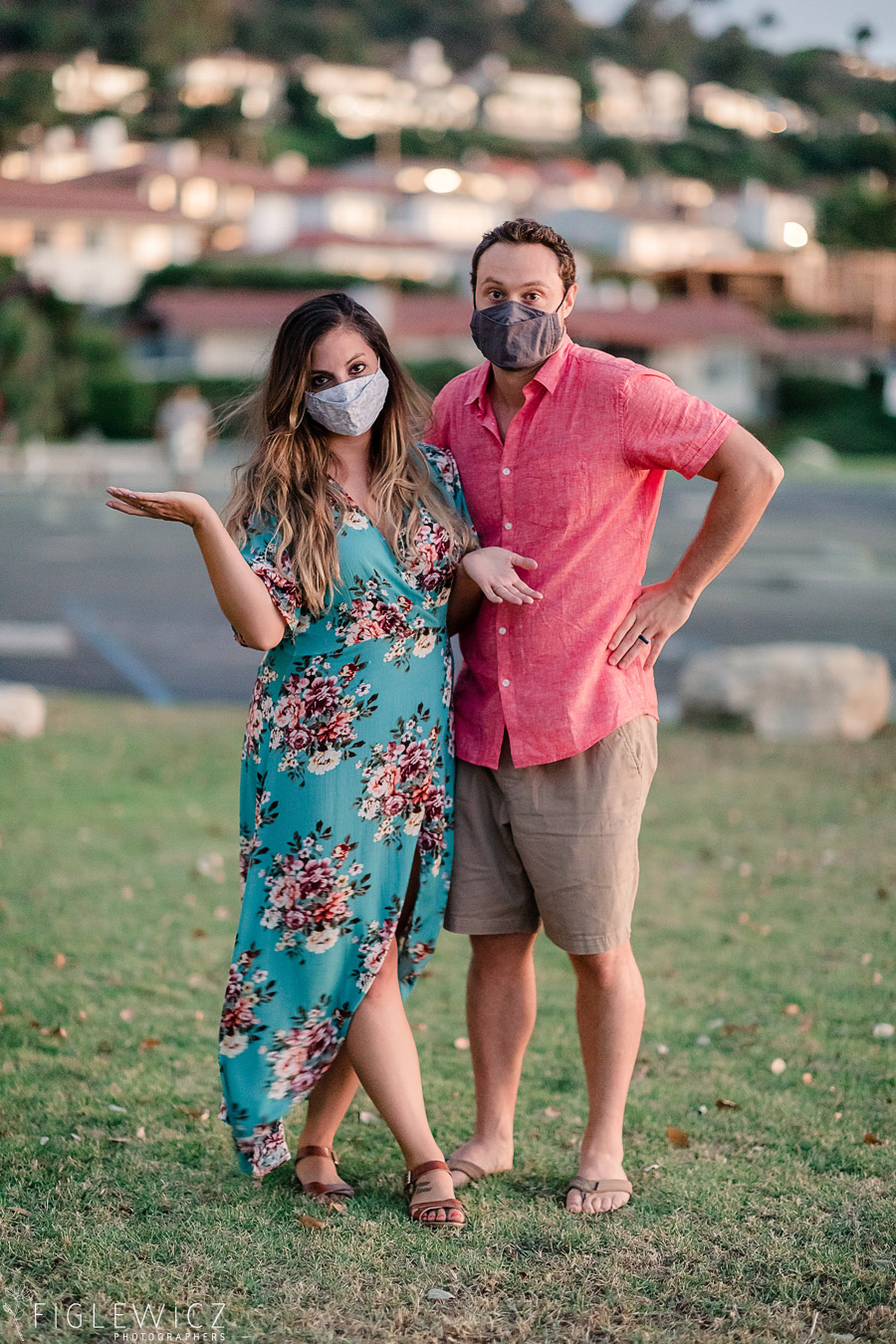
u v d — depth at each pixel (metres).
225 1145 3.37
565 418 2.99
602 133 124.62
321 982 3.01
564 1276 2.77
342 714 2.95
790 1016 4.30
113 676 10.62
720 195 98.81
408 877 3.07
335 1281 2.73
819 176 117.06
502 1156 3.28
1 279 42.28
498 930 3.19
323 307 2.92
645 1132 3.49
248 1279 2.72
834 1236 2.94
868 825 6.64
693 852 6.18
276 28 125.75
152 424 39.50
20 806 6.59
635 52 142.38
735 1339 2.55
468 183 90.19
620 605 3.06
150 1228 2.92
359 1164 3.33
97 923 5.02
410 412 3.08
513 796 3.08
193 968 4.63
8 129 98.38
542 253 2.96
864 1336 2.57
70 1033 4.03
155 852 5.98
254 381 3.00
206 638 12.37
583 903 3.07
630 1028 3.17
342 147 103.44
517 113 128.62
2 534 20.80
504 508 3.06
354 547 2.92
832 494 31.05
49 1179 3.13
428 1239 2.90
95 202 70.12
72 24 116.19
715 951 4.91
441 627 3.06
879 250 70.19
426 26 140.38
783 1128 3.51
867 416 50.69
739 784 7.44
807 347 57.97
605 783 3.05
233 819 6.59
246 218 79.69
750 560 18.81
